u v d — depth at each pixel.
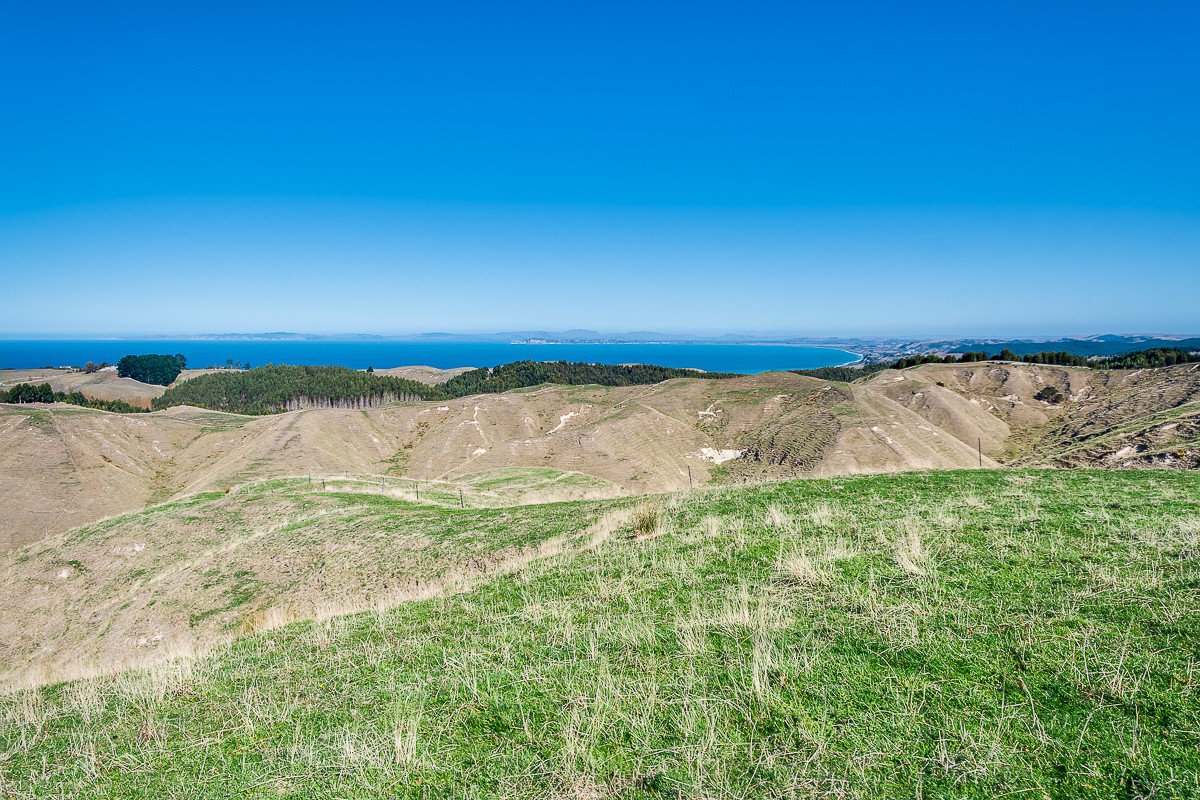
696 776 4.36
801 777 4.24
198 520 30.06
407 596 12.66
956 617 6.29
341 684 6.92
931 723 4.64
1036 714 4.59
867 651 5.83
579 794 4.38
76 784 5.37
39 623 23.86
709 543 11.35
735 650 6.28
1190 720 4.24
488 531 20.38
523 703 5.77
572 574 10.76
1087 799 3.74
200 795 4.94
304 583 20.47
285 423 104.56
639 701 5.50
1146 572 6.83
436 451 105.12
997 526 9.66
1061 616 6.00
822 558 8.94
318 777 4.99
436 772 4.85
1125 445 45.66
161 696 7.28
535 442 95.56
